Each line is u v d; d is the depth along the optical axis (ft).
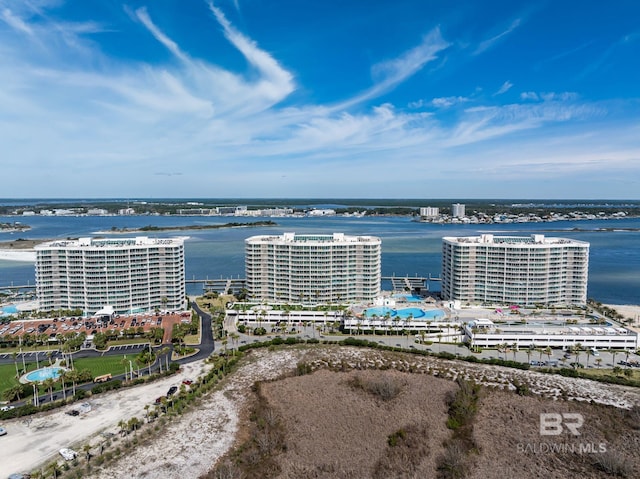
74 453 555.28
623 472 526.98
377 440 599.98
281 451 577.43
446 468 539.29
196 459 559.79
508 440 599.98
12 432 610.24
